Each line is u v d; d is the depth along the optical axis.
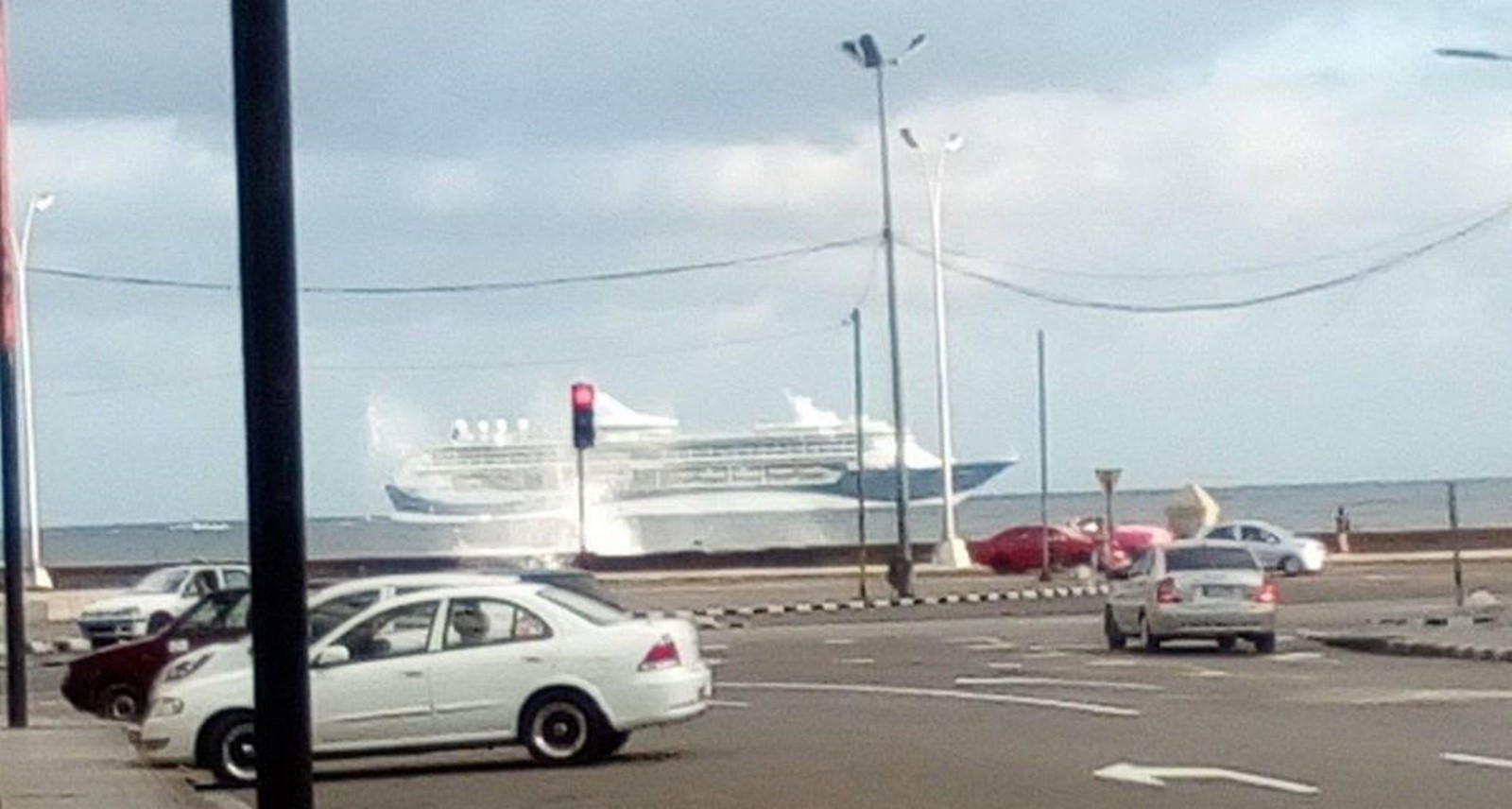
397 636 22.47
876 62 58.78
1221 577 37.44
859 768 21.52
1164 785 19.27
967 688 31.27
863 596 56.41
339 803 20.20
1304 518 144.88
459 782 21.66
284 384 9.85
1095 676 32.75
